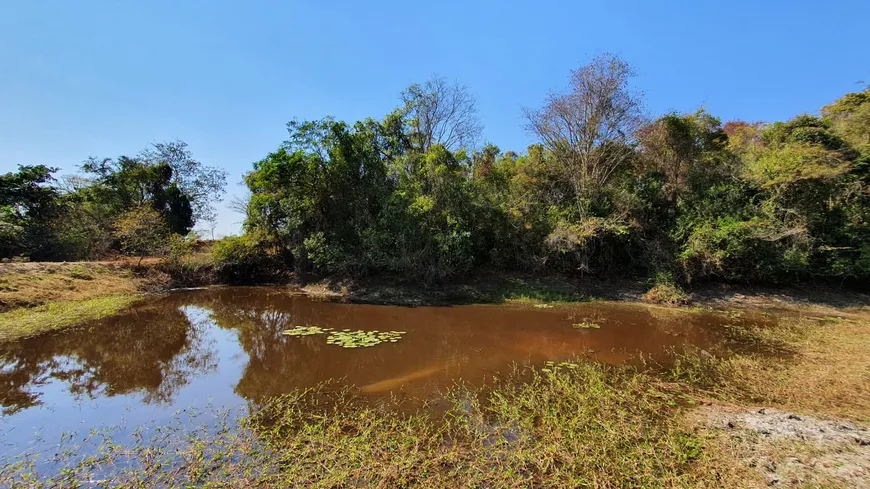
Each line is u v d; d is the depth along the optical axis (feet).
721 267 50.93
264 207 66.85
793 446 16.47
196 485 13.87
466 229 57.16
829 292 50.72
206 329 38.55
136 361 29.17
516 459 15.30
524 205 60.64
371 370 26.96
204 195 107.86
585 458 15.31
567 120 60.85
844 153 54.49
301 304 50.88
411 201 55.26
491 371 26.66
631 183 58.80
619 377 25.03
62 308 43.11
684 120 58.85
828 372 24.90
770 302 49.01
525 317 43.73
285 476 14.25
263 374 26.32
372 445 16.38
